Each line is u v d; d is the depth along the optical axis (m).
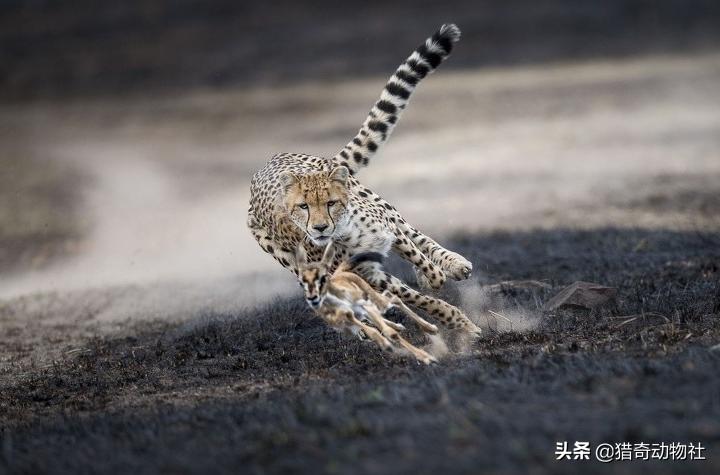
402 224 24.48
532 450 13.77
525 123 71.38
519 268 30.36
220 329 25.56
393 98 25.78
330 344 22.94
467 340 22.09
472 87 86.62
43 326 30.05
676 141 60.84
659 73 85.62
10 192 63.56
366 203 23.11
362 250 22.28
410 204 48.56
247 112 87.00
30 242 48.06
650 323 21.91
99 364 24.22
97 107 95.19
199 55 111.00
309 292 19.84
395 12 121.00
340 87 93.56
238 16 125.56
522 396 16.09
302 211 21.77
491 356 19.75
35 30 124.25
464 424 14.75
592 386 16.23
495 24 110.81
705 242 31.59
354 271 21.70
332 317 20.41
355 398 16.86
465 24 112.00
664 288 25.09
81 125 88.31
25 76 108.00
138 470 14.78
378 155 65.31
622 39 101.81
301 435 15.27
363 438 14.81
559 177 52.66
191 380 21.58
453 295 26.16
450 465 13.52
